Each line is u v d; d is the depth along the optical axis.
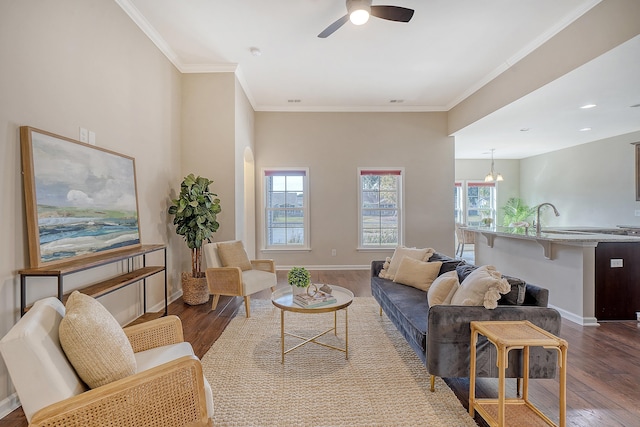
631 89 3.64
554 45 3.37
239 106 4.57
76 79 2.34
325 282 5.00
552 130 5.71
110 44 2.75
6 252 1.79
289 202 6.08
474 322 1.84
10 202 1.81
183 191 3.69
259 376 2.17
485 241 4.95
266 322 3.21
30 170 1.90
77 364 1.20
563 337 2.87
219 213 4.34
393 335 2.88
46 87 2.07
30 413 1.06
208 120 4.30
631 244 3.26
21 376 1.05
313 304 2.37
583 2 2.90
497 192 9.32
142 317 3.06
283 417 1.75
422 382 2.11
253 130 5.80
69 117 2.27
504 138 6.40
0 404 1.73
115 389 1.15
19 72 1.87
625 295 3.28
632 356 2.50
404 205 6.06
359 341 2.75
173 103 4.05
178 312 3.50
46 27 2.06
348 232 6.04
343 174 6.01
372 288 3.61
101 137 2.62
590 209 6.93
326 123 5.97
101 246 2.51
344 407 1.84
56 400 1.08
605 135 6.20
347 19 2.73
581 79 3.36
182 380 1.30
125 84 2.98
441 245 6.10
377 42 3.65
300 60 4.11
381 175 6.16
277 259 6.00
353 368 2.29
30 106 1.95
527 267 4.00
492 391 2.02
